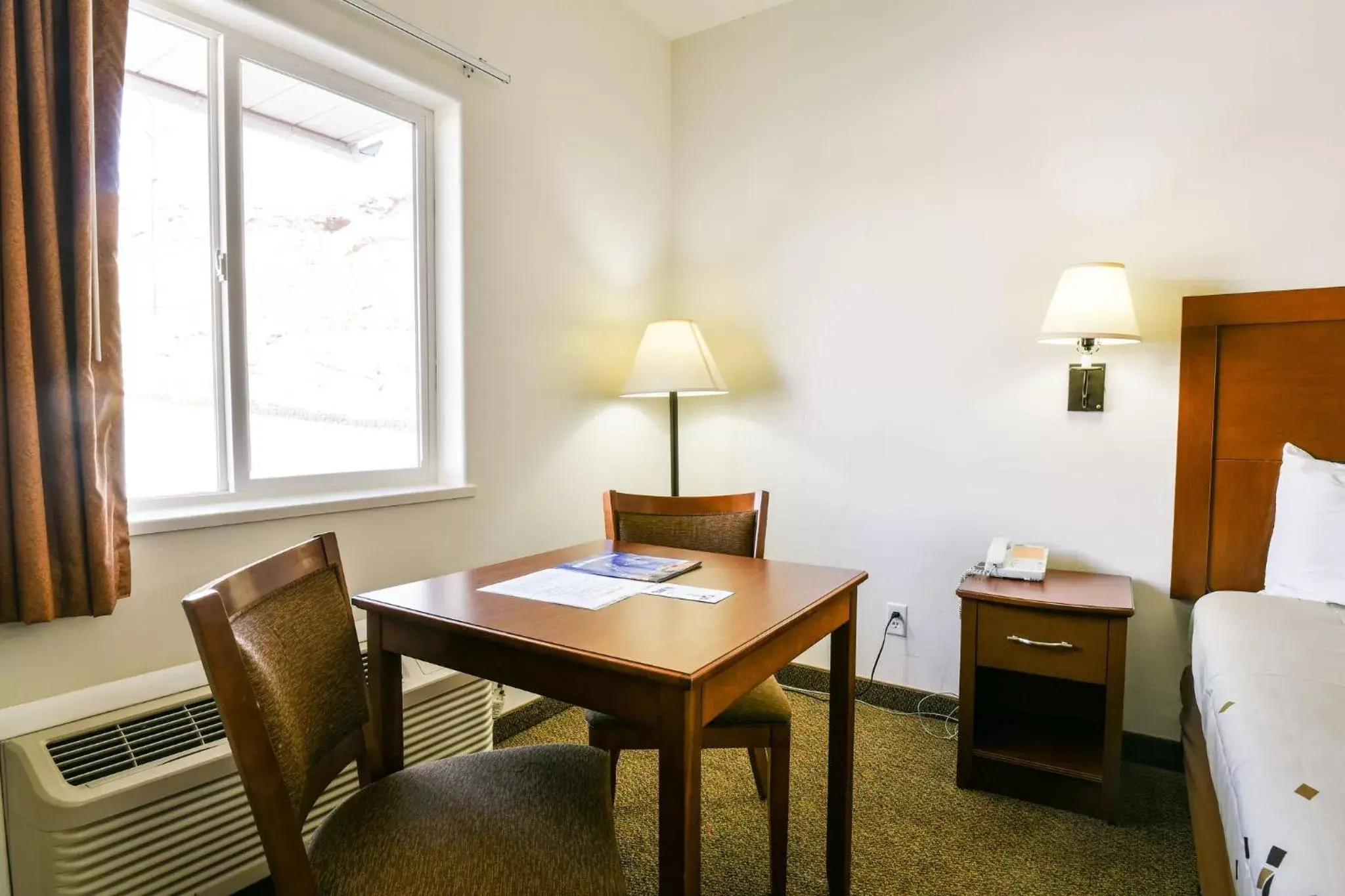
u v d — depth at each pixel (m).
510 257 2.33
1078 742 2.07
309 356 1.93
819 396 2.72
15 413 1.26
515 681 1.11
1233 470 1.99
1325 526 1.75
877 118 2.56
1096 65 2.18
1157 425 2.12
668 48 3.04
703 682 0.94
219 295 1.73
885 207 2.55
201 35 1.68
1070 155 2.22
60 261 1.32
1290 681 1.23
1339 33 1.87
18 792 1.20
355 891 0.90
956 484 2.45
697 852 0.97
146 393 1.62
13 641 1.33
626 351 2.84
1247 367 1.97
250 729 0.81
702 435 3.00
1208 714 1.42
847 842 1.49
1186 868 1.66
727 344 2.94
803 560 2.76
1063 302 1.99
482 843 0.99
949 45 2.41
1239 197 1.99
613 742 1.55
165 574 1.53
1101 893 1.57
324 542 1.21
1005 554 2.16
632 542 2.01
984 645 1.99
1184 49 2.05
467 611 1.21
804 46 2.71
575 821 1.05
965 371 2.42
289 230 1.88
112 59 1.39
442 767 1.20
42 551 1.29
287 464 1.89
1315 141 1.90
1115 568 2.19
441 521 2.13
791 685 2.78
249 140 1.79
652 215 2.96
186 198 1.67
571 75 2.54
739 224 2.89
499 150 2.27
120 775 1.26
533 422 2.44
